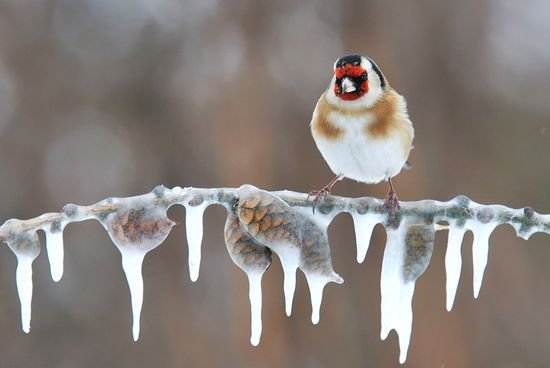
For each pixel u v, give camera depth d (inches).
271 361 486.0
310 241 178.2
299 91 524.4
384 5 524.4
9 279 512.4
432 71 542.6
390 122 230.4
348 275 512.4
